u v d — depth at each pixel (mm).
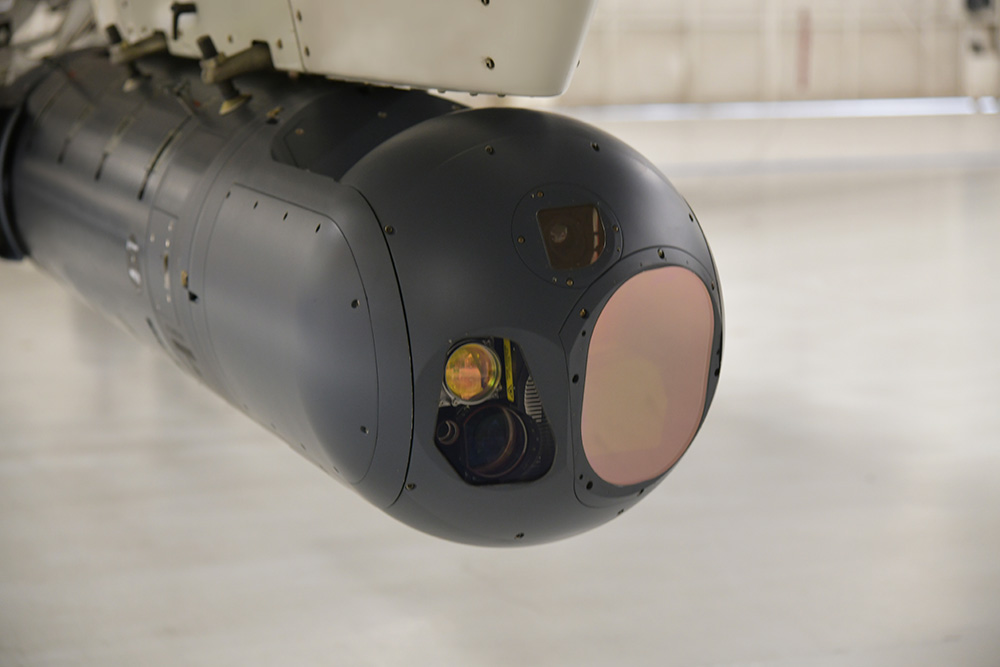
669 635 2541
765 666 2398
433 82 2145
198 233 2635
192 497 3361
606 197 2107
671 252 2145
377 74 2279
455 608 2682
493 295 1993
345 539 3082
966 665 2396
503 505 2145
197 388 4395
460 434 2117
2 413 4055
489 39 1967
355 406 2102
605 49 12945
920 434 3953
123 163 3213
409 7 2096
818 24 13531
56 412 4082
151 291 2957
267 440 3855
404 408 2043
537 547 3051
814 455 3752
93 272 3449
